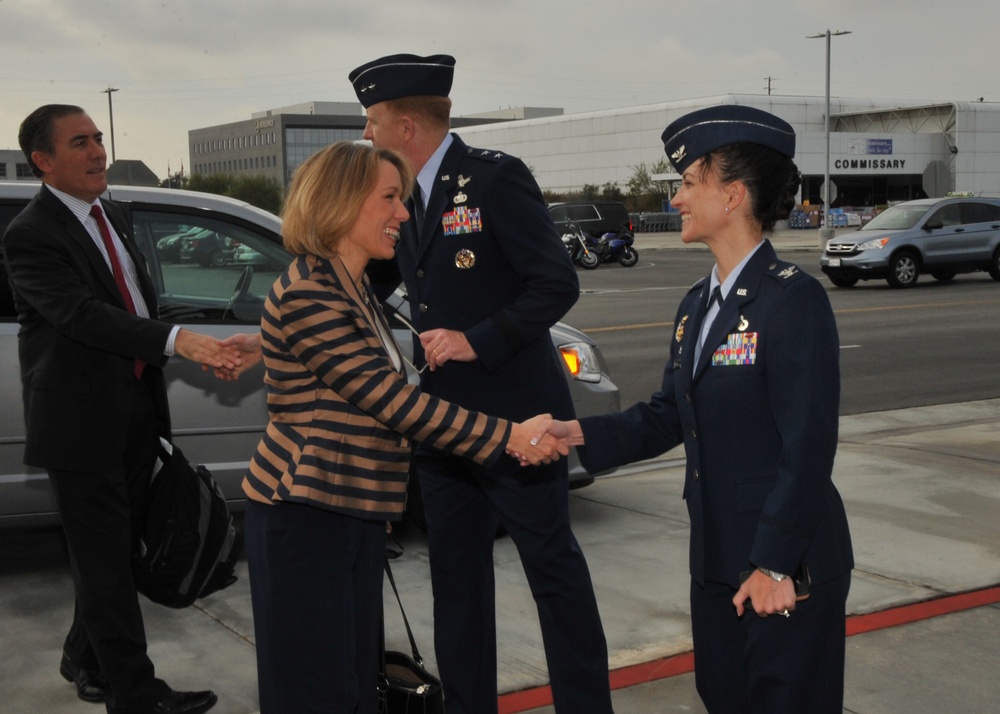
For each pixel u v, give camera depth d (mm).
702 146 2137
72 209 3133
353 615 2365
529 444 2326
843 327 13820
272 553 2305
